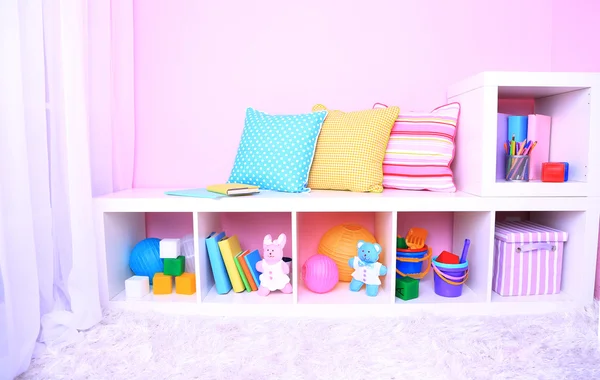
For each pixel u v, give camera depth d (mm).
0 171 1061
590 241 1491
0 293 1046
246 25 1863
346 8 1851
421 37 1855
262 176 1643
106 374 1104
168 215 1920
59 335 1258
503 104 1878
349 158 1612
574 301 1505
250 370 1109
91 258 1350
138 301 1514
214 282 1702
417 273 1563
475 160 1521
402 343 1244
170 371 1116
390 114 1654
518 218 1904
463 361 1149
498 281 1564
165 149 1911
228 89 1887
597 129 1465
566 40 1798
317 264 1544
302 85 1879
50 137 1282
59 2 1261
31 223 1119
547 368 1114
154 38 1870
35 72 1161
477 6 1846
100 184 1631
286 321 1401
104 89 1625
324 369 1117
